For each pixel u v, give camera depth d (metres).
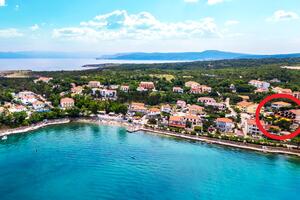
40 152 121.19
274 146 131.88
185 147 132.75
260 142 134.75
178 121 162.50
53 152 121.50
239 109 199.38
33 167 105.81
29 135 145.62
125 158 116.19
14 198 84.44
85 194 87.44
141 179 98.00
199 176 101.62
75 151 123.12
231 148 133.50
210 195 88.88
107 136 147.50
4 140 136.38
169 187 93.06
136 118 182.50
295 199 88.12
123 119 181.75
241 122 171.25
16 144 130.88
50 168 105.19
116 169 105.31
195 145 136.38
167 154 122.44
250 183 97.50
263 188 94.31
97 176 99.31
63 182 94.75
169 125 164.50
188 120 167.12
